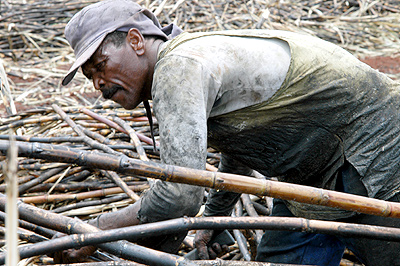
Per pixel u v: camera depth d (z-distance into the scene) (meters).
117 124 4.29
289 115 2.42
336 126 2.45
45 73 6.78
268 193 1.96
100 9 2.38
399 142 2.48
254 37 2.44
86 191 4.04
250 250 3.48
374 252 2.56
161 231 1.99
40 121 4.46
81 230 2.06
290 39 2.43
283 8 8.77
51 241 1.93
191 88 2.15
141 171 1.88
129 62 2.38
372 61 7.61
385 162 2.45
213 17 8.12
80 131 4.12
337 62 2.43
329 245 2.96
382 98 2.49
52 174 4.00
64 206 3.84
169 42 2.40
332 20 8.65
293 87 2.36
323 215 2.65
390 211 2.01
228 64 2.29
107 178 4.12
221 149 2.66
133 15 2.38
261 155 2.61
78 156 1.85
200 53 2.26
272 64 2.36
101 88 2.46
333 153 2.52
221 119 2.44
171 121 2.13
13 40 7.58
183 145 2.10
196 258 3.02
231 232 3.54
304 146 2.51
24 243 3.22
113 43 2.36
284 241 3.03
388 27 8.59
